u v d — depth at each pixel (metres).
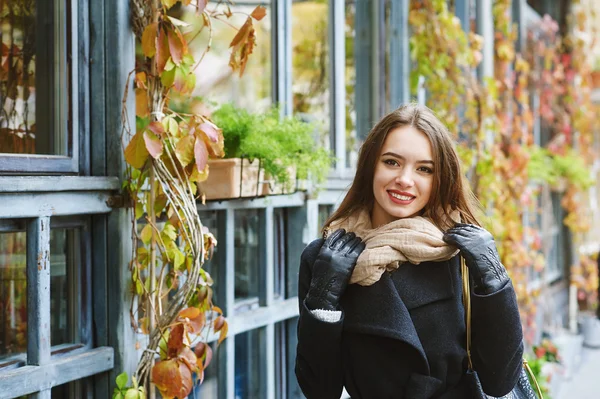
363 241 1.74
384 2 3.90
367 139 1.79
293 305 2.95
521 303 5.58
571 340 6.61
